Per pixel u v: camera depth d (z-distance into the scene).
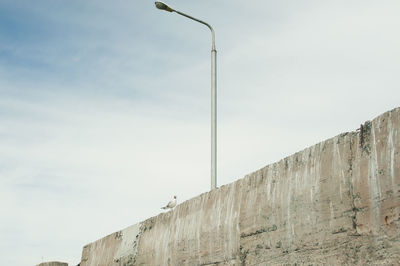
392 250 5.59
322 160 6.59
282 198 7.11
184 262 9.01
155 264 9.92
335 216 6.29
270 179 7.41
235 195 8.09
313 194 6.62
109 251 11.89
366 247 5.88
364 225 5.93
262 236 7.36
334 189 6.34
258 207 7.52
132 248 10.91
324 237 6.38
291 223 6.89
